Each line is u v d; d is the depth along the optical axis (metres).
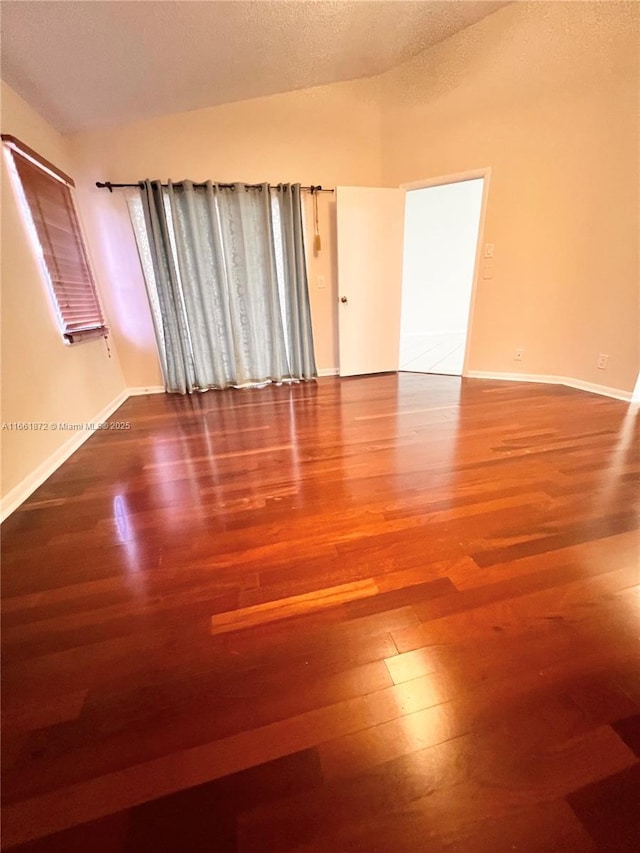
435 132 3.44
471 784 0.77
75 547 1.53
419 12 2.70
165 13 2.09
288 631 1.12
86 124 2.94
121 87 2.62
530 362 3.70
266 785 0.78
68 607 1.23
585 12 2.65
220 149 3.32
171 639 1.11
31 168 2.40
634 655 1.01
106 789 0.78
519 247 3.42
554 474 1.94
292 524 1.61
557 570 1.31
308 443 2.43
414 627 1.11
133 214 3.30
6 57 2.06
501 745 0.83
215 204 3.29
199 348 3.69
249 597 1.24
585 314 3.28
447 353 5.11
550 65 2.88
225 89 2.99
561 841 0.69
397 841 0.69
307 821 0.72
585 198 3.05
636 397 3.03
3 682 1.01
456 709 0.90
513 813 0.72
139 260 3.43
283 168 3.52
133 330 3.64
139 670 1.02
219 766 0.81
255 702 0.93
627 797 0.74
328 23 2.54
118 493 1.93
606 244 3.02
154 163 3.24
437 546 1.44
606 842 0.68
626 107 2.70
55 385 2.41
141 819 0.74
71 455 2.42
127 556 1.46
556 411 2.87
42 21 1.93
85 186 3.18
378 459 2.18
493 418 2.77
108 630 1.15
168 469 2.17
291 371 4.02
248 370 3.91
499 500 1.73
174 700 0.95
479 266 3.63
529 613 1.14
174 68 2.57
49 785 0.79
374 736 0.86
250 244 3.53
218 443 2.50
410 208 5.50
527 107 3.05
